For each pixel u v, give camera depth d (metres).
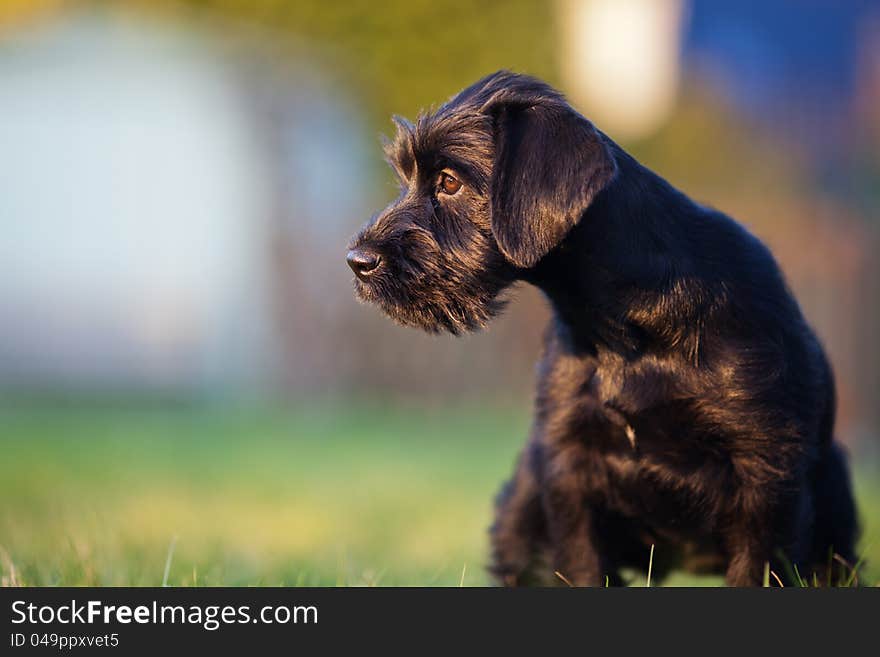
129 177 17.50
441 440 14.45
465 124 4.97
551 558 5.32
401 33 20.36
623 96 26.03
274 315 16.95
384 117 20.33
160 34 18.06
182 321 17.42
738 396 4.71
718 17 30.05
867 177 26.89
